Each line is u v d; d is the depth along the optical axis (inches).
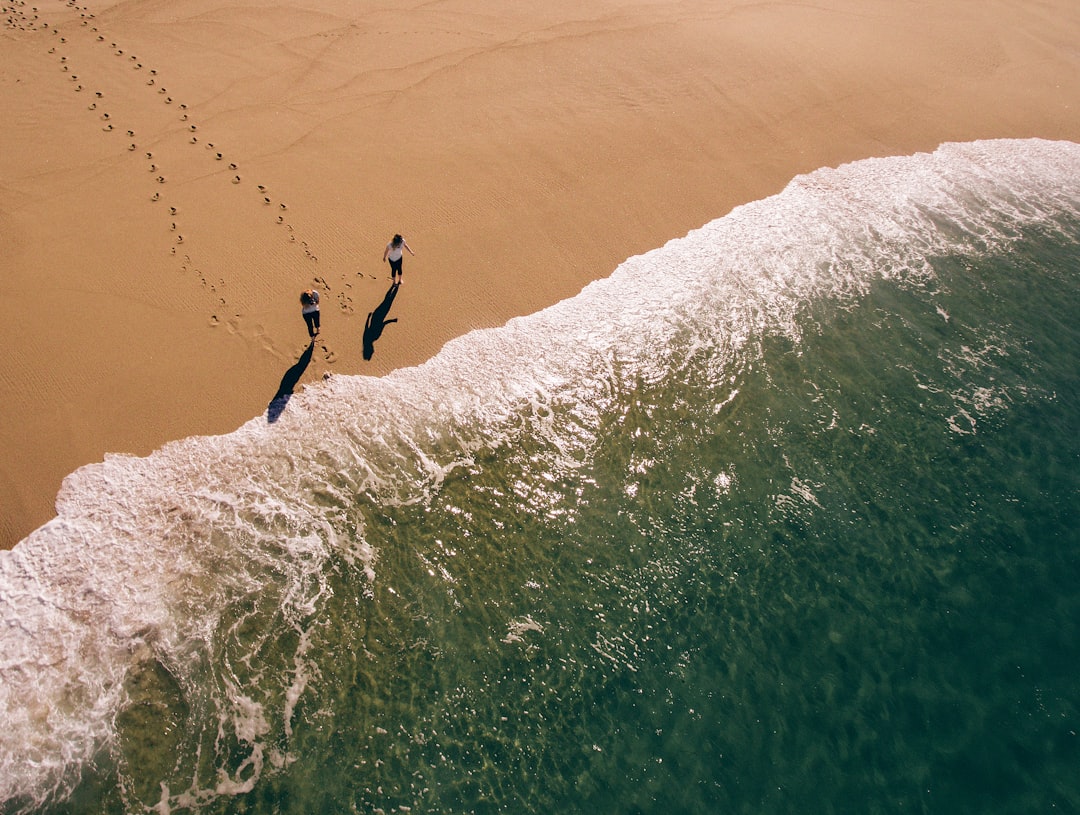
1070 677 518.9
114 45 886.4
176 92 837.2
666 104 949.2
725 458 621.6
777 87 1012.5
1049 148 1015.6
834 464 628.1
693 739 470.0
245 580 502.3
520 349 673.0
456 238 745.0
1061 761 478.9
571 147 864.3
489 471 589.0
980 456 647.1
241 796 420.8
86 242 674.2
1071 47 1218.6
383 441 592.7
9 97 792.9
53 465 537.3
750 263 786.8
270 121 823.1
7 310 614.5
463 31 999.0
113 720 435.5
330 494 555.5
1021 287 815.1
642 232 796.6
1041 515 610.9
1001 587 563.8
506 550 544.7
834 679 505.4
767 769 462.0
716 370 685.9
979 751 479.8
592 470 600.7
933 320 765.3
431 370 644.1
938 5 1278.3
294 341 638.5
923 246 848.3
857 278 797.2
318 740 445.4
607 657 500.4
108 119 788.0
